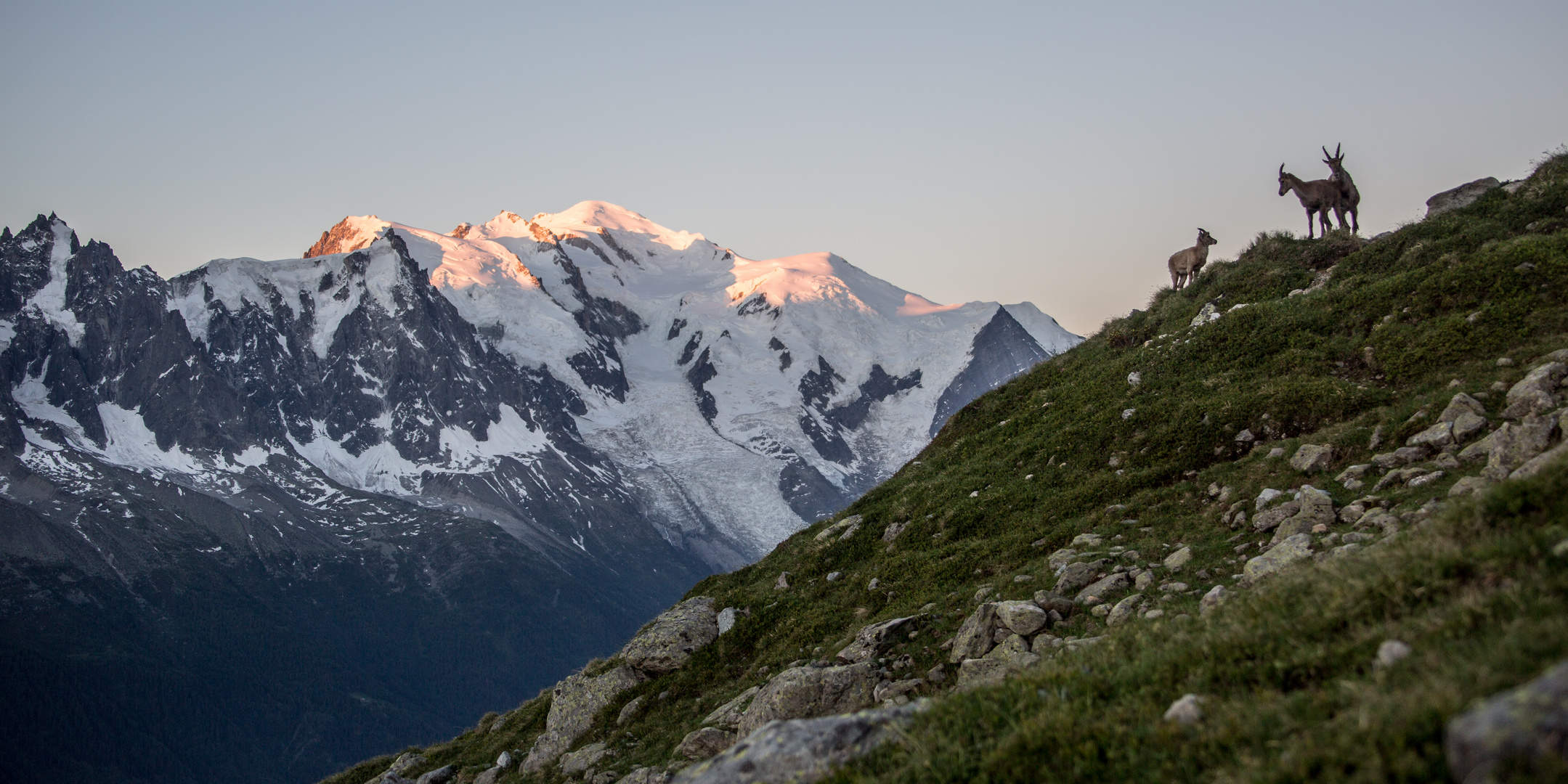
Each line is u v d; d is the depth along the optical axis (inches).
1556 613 314.2
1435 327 1064.2
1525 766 223.1
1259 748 317.4
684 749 876.0
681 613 1261.1
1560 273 1009.5
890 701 775.1
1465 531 437.4
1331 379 1084.5
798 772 403.5
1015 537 1061.8
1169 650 444.5
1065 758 359.6
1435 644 331.3
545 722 1286.9
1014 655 747.4
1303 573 509.0
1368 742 282.0
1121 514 1003.3
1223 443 1070.4
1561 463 429.7
